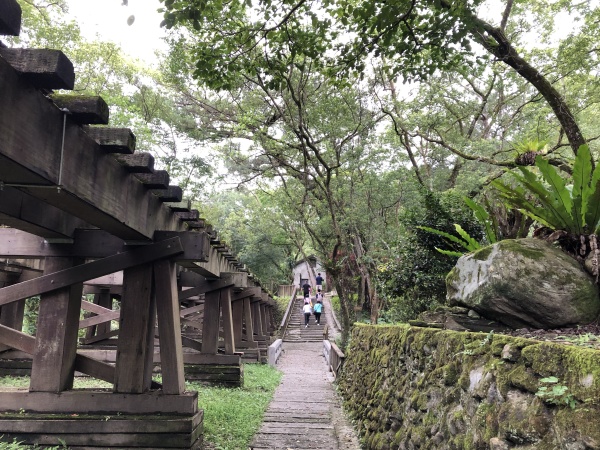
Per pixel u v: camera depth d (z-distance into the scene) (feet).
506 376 6.81
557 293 10.15
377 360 18.60
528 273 10.43
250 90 39.40
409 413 12.09
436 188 38.60
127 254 14.66
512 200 12.83
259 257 88.02
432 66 16.67
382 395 16.08
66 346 14.69
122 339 14.88
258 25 17.04
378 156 37.35
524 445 5.85
